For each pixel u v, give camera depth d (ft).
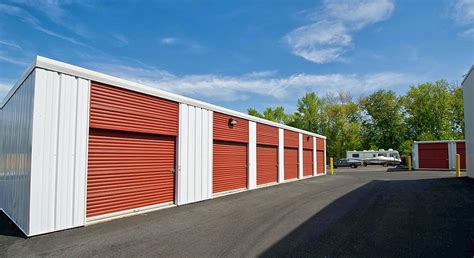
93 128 23.98
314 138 79.71
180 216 26.13
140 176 28.02
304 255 16.12
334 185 52.34
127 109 26.58
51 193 20.74
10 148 26.63
